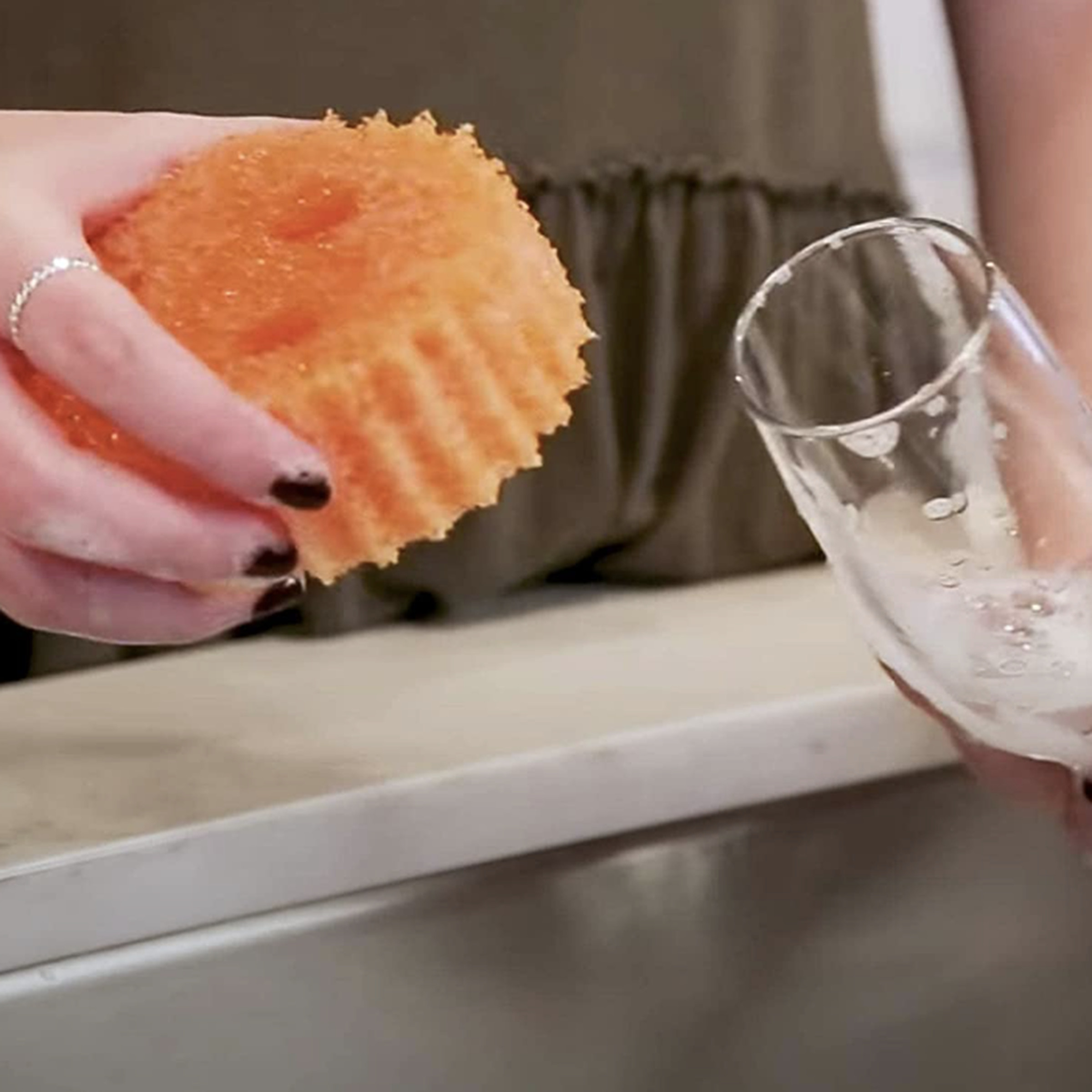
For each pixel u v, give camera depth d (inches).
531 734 32.9
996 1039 35.0
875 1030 34.4
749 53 39.0
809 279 29.0
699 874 33.3
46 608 28.8
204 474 26.7
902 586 28.1
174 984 31.3
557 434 38.6
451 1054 32.6
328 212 27.9
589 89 38.1
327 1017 32.0
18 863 30.5
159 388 26.3
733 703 33.4
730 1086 33.9
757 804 33.4
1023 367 28.0
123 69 36.7
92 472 27.4
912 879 34.2
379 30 37.3
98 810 31.6
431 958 32.3
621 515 39.2
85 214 28.4
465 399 27.2
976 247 28.3
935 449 27.8
